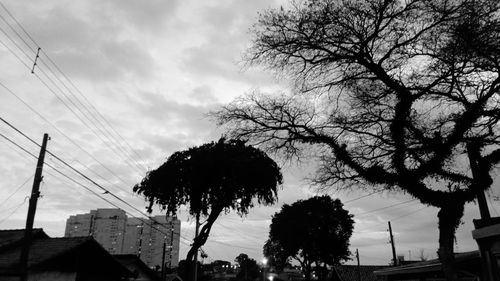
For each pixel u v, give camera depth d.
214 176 30.92
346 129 12.51
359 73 12.02
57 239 22.47
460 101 11.89
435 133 11.82
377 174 12.11
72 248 20.69
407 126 11.91
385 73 11.71
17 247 20.89
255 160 31.38
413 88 11.65
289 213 63.31
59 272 20.30
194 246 31.92
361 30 11.37
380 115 12.50
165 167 31.41
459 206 11.27
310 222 61.28
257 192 31.69
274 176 31.78
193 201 31.53
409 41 11.04
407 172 11.73
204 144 32.28
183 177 30.89
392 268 24.38
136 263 36.41
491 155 11.29
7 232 23.12
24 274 17.72
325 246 61.16
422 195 11.61
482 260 11.55
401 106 11.76
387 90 12.02
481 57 10.53
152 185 31.33
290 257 66.88
